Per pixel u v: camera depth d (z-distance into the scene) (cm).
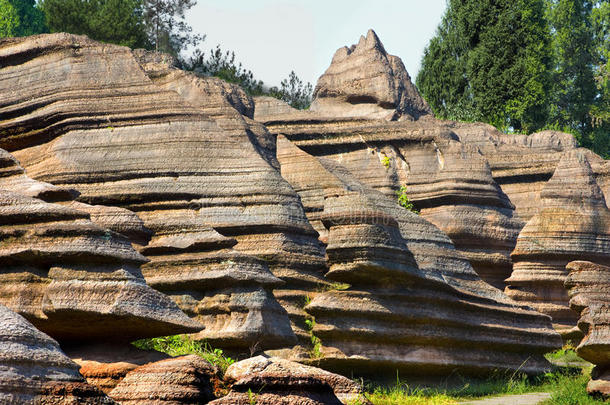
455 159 2306
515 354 1873
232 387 1070
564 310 2236
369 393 1597
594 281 1580
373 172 2333
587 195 2305
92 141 1838
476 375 1797
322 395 1105
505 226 2306
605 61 4625
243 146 1856
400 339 1677
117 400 1070
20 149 1911
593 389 1517
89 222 1208
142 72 1897
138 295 1166
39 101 1895
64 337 1228
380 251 1655
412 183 2319
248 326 1491
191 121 1850
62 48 1920
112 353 1224
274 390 1073
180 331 1216
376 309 1652
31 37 1953
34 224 1223
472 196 2281
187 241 1627
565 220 2270
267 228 1797
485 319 1825
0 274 1195
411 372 1706
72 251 1164
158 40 3619
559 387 1655
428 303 1725
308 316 1767
